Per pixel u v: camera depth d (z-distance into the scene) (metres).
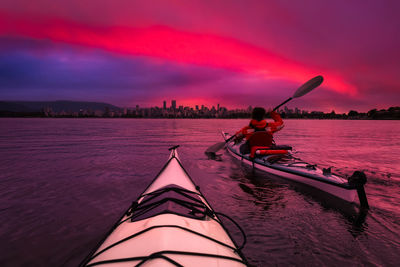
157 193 3.00
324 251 2.96
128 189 5.42
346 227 3.57
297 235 3.34
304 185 5.50
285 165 6.16
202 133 25.53
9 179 6.25
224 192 5.25
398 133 27.80
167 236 1.90
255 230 3.48
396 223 3.70
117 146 13.40
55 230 3.49
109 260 1.81
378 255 2.87
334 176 4.85
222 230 2.52
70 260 2.79
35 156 9.91
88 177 6.48
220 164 8.30
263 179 6.30
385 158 9.55
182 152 11.13
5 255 2.88
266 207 4.36
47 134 23.25
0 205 4.44
